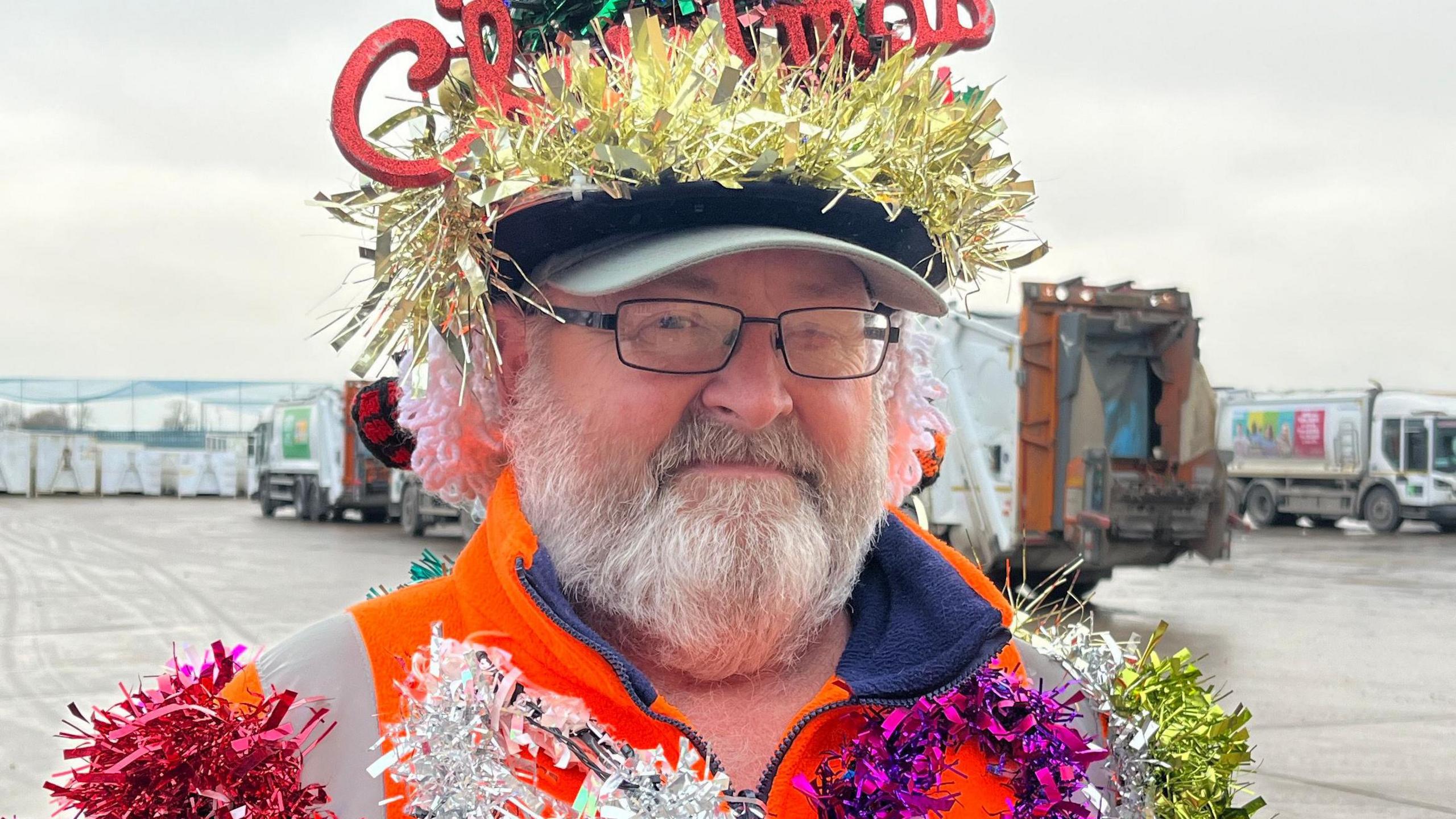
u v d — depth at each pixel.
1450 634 9.58
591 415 1.21
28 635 8.88
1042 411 9.64
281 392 41.28
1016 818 1.26
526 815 1.06
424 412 1.34
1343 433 22.14
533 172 1.15
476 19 1.20
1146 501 9.73
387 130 1.20
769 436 1.20
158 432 40.97
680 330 1.20
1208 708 1.44
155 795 1.03
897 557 1.40
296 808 1.05
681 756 1.06
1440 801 4.84
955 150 1.30
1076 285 9.76
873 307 1.37
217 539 19.16
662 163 1.16
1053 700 1.34
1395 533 21.58
